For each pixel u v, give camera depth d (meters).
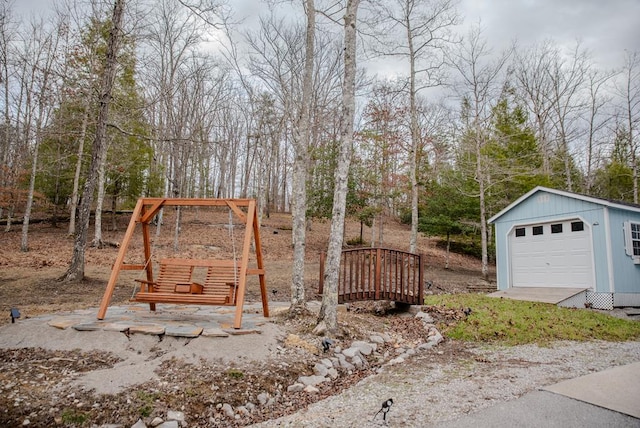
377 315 8.91
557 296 11.33
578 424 3.34
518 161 19.47
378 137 20.27
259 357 4.85
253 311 7.61
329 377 4.88
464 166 19.50
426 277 16.47
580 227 11.84
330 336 5.98
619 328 8.35
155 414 3.56
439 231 20.12
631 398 3.96
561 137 24.92
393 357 6.01
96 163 10.48
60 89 15.76
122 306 7.67
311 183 20.56
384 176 20.16
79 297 8.68
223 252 17.22
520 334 7.50
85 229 10.34
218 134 30.58
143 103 15.16
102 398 3.64
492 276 18.09
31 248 15.20
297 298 6.96
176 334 4.99
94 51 15.61
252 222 6.21
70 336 4.96
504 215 14.34
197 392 3.96
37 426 3.22
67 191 21.30
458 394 4.25
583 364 5.56
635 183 21.78
